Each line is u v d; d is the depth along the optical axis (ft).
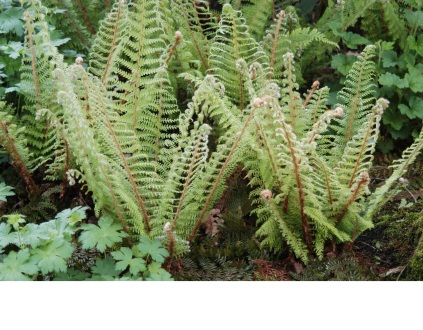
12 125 6.72
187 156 6.28
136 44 6.98
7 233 5.64
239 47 8.32
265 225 6.32
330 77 9.13
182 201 6.19
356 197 6.16
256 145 6.23
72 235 6.60
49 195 7.29
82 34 8.75
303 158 5.95
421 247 6.42
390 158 8.39
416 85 8.22
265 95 6.15
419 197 7.62
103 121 6.34
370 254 6.77
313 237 6.70
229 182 7.36
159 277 5.66
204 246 6.77
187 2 8.24
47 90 7.14
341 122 7.16
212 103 6.25
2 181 7.38
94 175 6.08
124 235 5.86
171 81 8.03
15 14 7.80
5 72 7.82
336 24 8.64
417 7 9.04
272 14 9.09
